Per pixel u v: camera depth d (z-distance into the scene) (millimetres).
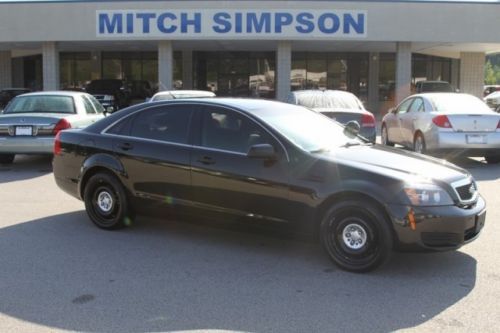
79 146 7000
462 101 12406
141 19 24672
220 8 24391
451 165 5832
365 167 5312
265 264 5574
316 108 11383
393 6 24516
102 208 6867
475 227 5359
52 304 4574
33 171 11562
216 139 6074
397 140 14000
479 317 4289
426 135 12031
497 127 11609
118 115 6906
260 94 33812
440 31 24781
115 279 5152
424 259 5688
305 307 4492
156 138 6484
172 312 4402
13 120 11211
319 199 5375
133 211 6707
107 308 4488
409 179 5145
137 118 6723
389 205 5066
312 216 5453
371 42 26141
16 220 7371
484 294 4754
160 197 6371
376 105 33688
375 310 4426
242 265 5547
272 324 4176
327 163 5434
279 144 5680
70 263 5613
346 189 5238
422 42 25359
